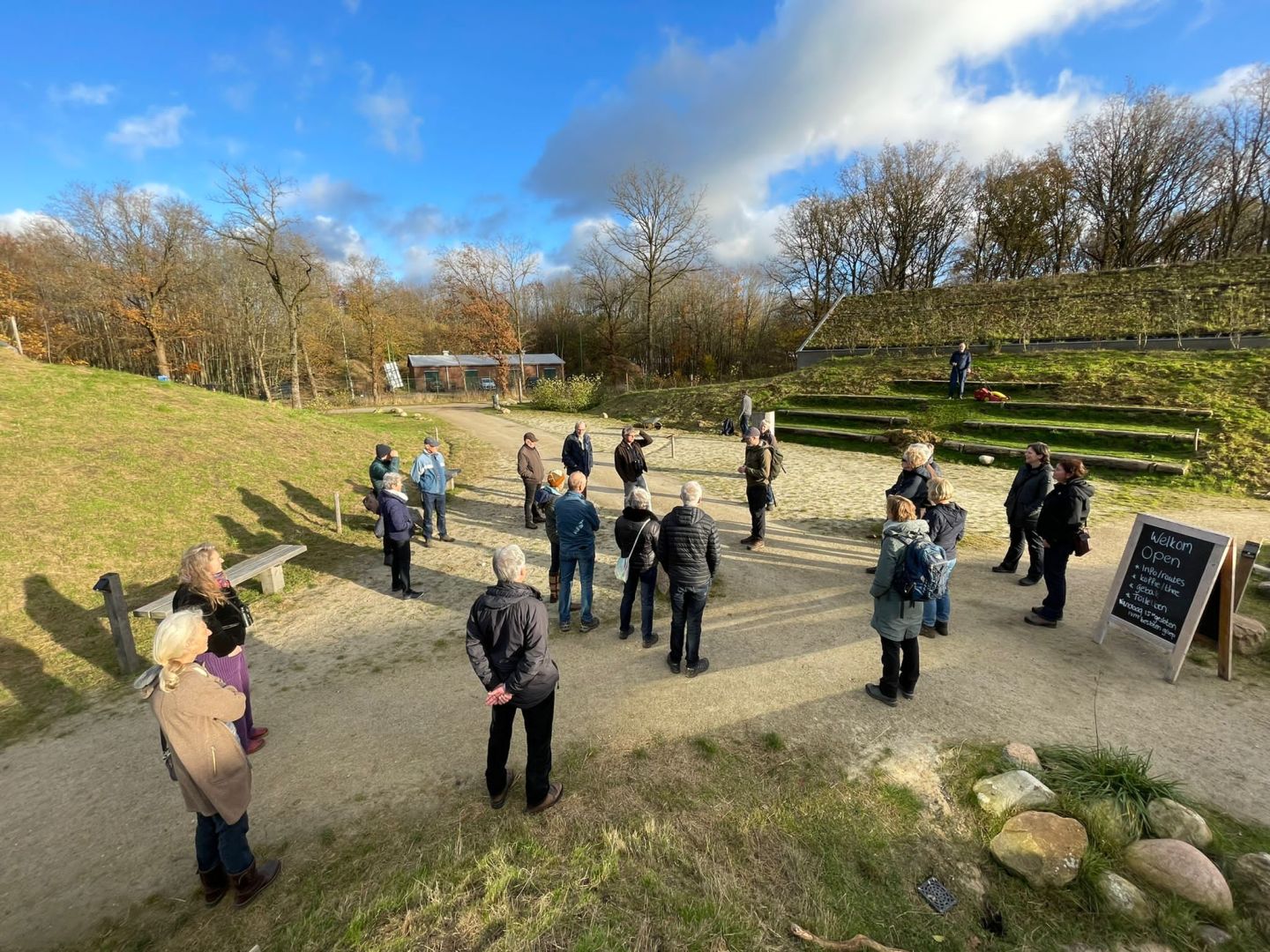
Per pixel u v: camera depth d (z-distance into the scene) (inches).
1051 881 110.2
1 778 157.2
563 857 118.2
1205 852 116.2
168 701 103.8
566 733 163.9
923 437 601.3
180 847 132.1
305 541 360.8
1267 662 186.7
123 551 304.2
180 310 1540.4
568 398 1293.1
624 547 208.8
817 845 121.1
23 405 407.5
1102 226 1478.8
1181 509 373.1
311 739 168.2
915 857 119.0
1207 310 705.6
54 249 1489.9
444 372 2034.9
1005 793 130.5
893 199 1673.2
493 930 101.2
